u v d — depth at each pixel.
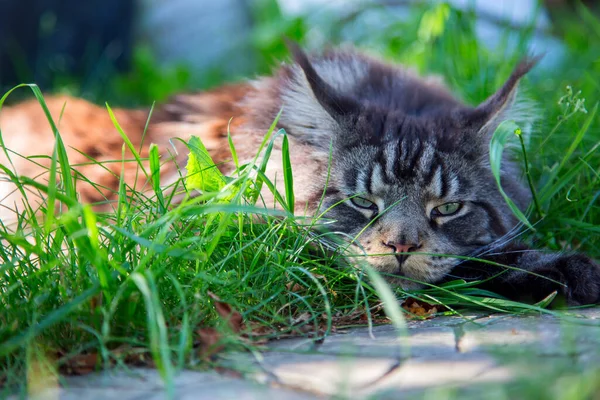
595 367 1.71
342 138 3.16
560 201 3.54
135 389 1.84
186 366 2.00
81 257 2.26
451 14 5.53
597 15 6.86
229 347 2.13
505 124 2.67
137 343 2.09
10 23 6.84
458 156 3.13
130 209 2.60
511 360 1.80
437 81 4.17
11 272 2.33
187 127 3.70
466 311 2.71
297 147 3.25
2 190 3.74
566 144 3.94
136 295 2.12
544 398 1.52
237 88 3.94
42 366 1.92
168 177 3.47
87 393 1.82
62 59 7.16
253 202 2.71
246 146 3.34
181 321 2.27
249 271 2.48
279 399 1.71
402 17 7.26
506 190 3.38
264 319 2.48
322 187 3.13
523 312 2.58
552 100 4.41
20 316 2.17
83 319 2.14
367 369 1.89
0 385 1.95
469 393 1.64
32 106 4.37
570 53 5.86
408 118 3.25
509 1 6.60
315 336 2.32
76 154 3.80
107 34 7.47
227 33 8.39
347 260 2.83
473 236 3.14
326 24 7.33
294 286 2.65
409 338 2.22
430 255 2.88
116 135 3.92
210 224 2.51
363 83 3.78
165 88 6.77
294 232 2.74
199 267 2.39
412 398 1.61
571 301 2.78
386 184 3.02
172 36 8.49
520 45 5.08
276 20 7.25
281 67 3.70
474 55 5.21
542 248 3.16
